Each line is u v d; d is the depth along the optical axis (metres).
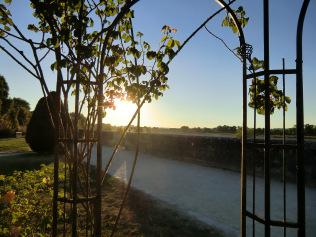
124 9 3.08
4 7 3.23
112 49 3.45
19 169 11.52
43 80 3.20
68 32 3.04
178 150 15.09
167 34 3.47
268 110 2.83
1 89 53.38
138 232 4.89
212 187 8.41
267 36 2.83
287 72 2.83
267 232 2.79
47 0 2.98
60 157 12.52
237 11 3.68
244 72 3.17
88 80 3.25
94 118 3.43
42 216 4.43
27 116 58.75
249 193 7.66
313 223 5.38
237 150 11.33
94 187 7.64
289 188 8.14
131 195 7.36
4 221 4.14
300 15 2.80
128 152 18.89
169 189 8.12
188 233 4.85
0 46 3.01
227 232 4.89
